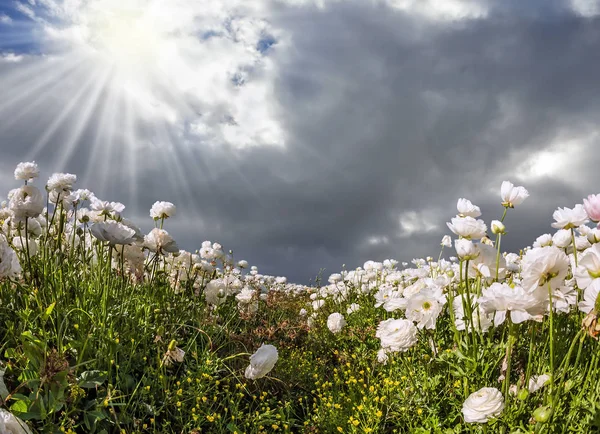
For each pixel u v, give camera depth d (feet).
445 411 3.12
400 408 3.26
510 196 2.98
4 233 3.87
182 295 4.70
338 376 4.40
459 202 3.23
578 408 2.44
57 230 4.06
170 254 5.03
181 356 2.99
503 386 2.59
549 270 2.15
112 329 3.16
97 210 3.95
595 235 3.05
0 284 3.09
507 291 2.23
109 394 2.55
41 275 3.41
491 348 3.12
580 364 2.83
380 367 4.23
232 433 3.00
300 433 3.37
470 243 2.89
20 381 2.40
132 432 2.60
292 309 7.85
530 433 2.31
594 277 2.09
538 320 2.32
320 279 7.59
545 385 2.56
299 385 4.18
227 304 5.25
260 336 4.82
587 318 2.04
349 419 3.33
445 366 3.33
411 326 3.28
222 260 5.97
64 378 2.28
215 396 3.24
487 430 2.62
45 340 2.57
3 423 1.41
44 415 2.16
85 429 2.57
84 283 3.73
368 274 7.68
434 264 5.89
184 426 2.81
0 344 2.77
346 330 5.93
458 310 3.37
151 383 3.06
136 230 4.07
